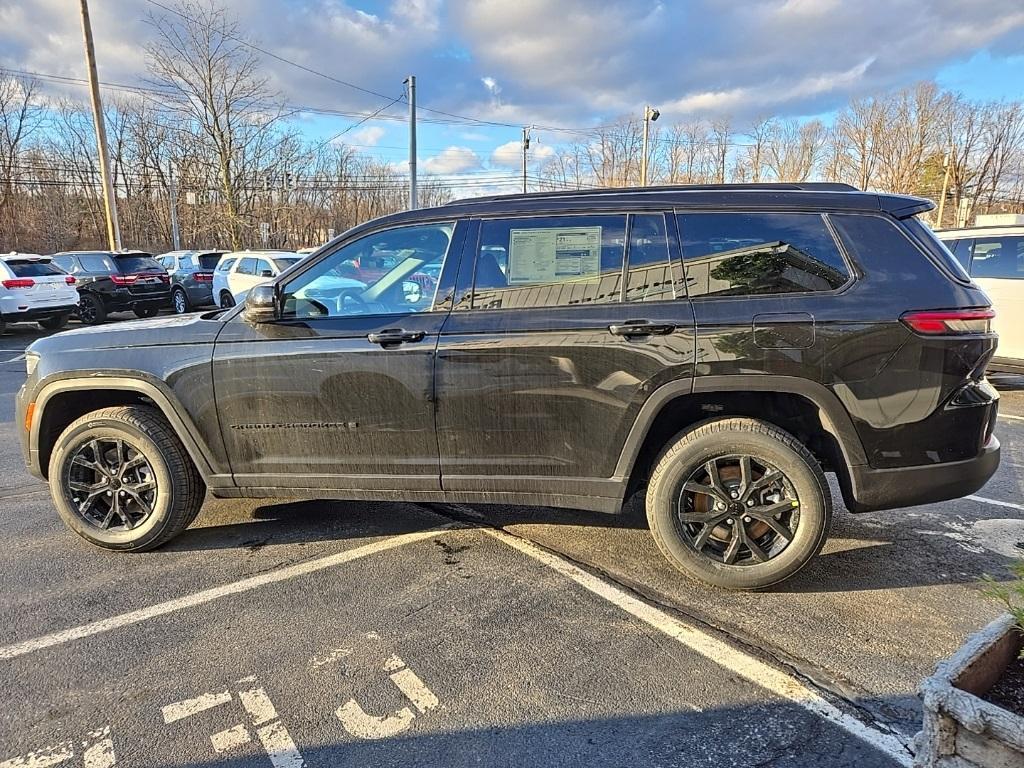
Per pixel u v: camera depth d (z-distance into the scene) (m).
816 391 2.80
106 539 3.52
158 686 2.42
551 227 3.07
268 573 3.30
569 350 2.96
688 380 2.88
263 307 3.14
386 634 2.75
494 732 2.17
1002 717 1.43
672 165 41.28
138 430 3.39
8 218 38.12
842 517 3.97
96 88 17.88
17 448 5.63
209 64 25.48
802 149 44.28
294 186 36.47
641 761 2.04
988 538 3.64
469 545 3.61
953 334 2.76
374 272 3.23
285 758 2.06
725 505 3.01
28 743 2.13
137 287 15.77
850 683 2.40
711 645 2.64
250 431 3.31
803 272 2.87
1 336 13.47
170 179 41.31
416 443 3.17
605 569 3.32
